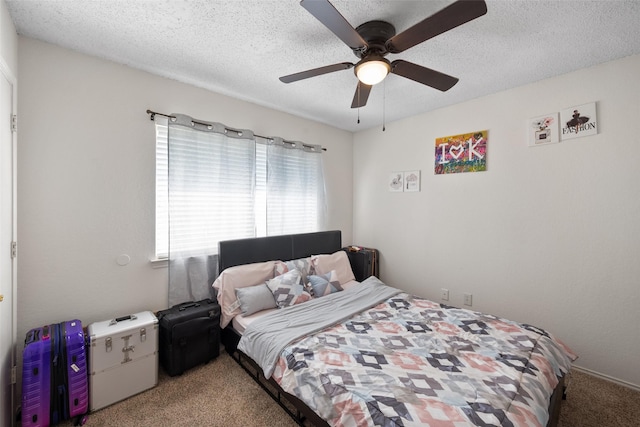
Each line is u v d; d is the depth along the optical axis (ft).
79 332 5.47
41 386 4.91
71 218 6.17
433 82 5.83
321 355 5.01
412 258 10.85
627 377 6.48
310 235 10.69
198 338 6.94
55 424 5.12
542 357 4.90
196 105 8.10
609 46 5.96
